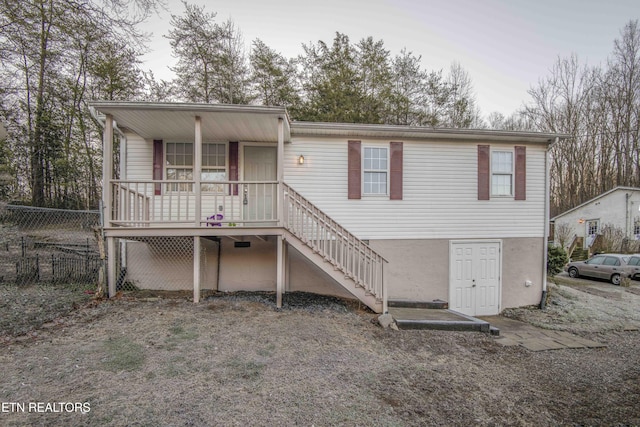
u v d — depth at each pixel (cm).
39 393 309
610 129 2398
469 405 358
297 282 784
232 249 773
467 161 860
